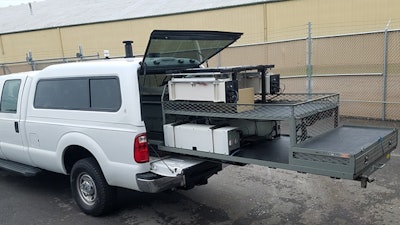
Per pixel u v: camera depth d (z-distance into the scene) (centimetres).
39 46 1788
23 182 603
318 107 394
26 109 521
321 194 498
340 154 300
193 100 393
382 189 502
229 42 513
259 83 450
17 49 1878
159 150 432
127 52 501
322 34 1066
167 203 491
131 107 400
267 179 566
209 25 1271
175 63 478
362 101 915
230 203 483
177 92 405
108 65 425
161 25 1380
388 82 891
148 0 1784
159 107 436
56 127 473
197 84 386
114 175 420
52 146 485
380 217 424
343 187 517
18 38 1856
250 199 493
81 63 462
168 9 1473
